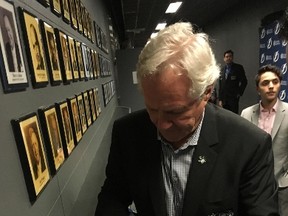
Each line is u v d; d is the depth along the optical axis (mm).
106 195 831
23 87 791
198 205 692
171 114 548
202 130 697
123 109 4348
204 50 555
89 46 2184
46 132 928
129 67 5391
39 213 845
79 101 1498
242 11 6133
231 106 4840
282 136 1697
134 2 5531
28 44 846
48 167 944
